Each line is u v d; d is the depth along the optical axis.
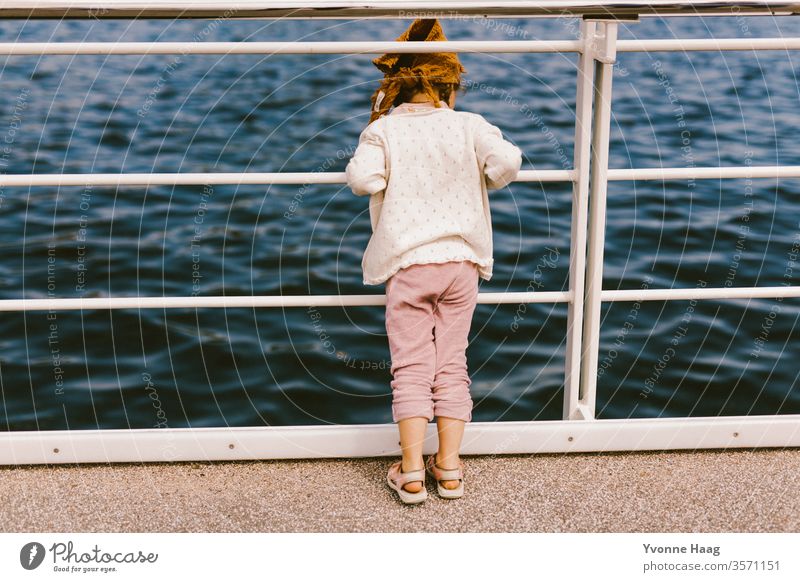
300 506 1.84
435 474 1.88
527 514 1.82
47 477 1.92
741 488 1.90
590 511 1.82
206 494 1.88
